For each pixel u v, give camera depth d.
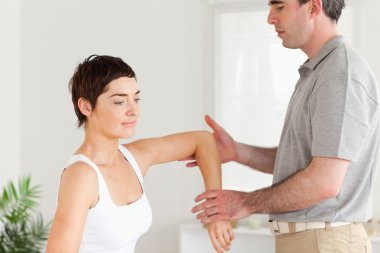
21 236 3.11
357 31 3.70
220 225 1.89
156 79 4.15
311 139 1.86
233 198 1.89
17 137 4.43
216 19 4.02
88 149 1.60
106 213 1.53
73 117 4.36
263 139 3.95
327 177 1.76
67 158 4.39
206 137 2.00
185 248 3.87
